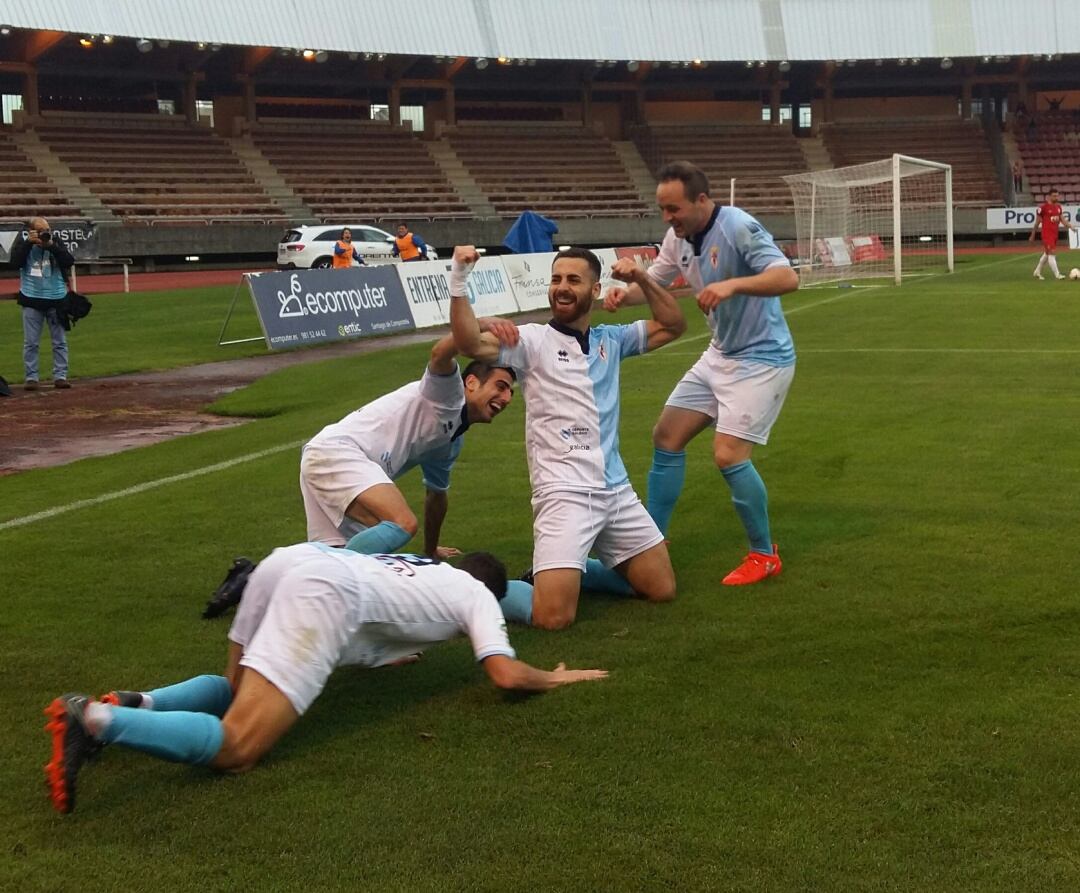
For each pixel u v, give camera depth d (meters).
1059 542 5.62
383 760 3.54
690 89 48.38
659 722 3.74
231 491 7.19
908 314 17.69
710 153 46.28
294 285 16.77
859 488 6.86
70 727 3.13
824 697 3.90
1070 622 4.54
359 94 45.06
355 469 4.66
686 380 5.53
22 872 2.97
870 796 3.24
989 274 26.97
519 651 4.40
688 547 5.79
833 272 28.50
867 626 4.56
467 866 2.96
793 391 10.64
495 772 3.44
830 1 44.66
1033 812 3.14
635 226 42.75
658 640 4.48
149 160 38.22
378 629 3.68
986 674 4.06
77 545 6.00
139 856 3.04
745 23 44.25
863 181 28.11
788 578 5.20
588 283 4.75
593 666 4.23
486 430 9.16
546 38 42.41
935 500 6.50
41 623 4.80
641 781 3.36
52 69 38.16
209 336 17.75
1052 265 24.55
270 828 3.16
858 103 49.31
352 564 3.64
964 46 43.66
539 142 45.66
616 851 3.00
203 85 42.06
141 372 13.97
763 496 5.18
